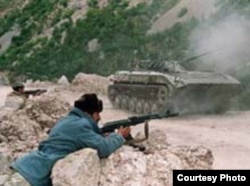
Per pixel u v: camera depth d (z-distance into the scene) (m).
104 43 47.94
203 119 20.77
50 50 53.56
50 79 48.31
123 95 24.09
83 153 5.98
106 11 53.47
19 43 61.44
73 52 50.19
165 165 6.46
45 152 6.11
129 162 6.32
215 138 16.05
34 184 5.96
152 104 21.98
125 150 6.66
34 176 5.99
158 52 39.28
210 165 7.02
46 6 64.88
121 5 53.22
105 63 44.75
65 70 48.12
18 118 11.01
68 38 53.12
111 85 24.88
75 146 6.08
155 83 21.77
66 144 6.08
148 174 6.29
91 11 54.81
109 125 6.55
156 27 44.81
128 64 41.56
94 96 6.28
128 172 6.19
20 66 54.41
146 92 22.27
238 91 22.69
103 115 22.38
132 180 6.11
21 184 5.98
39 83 40.78
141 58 40.78
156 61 23.48
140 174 6.23
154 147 7.15
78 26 53.97
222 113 22.83
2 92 34.91
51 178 5.99
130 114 22.78
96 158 6.05
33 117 11.48
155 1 49.44
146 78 22.20
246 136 16.36
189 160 6.84
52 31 57.84
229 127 18.42
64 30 55.62
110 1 55.78
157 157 6.61
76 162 5.91
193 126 18.73
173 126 18.62
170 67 22.73
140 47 42.59
